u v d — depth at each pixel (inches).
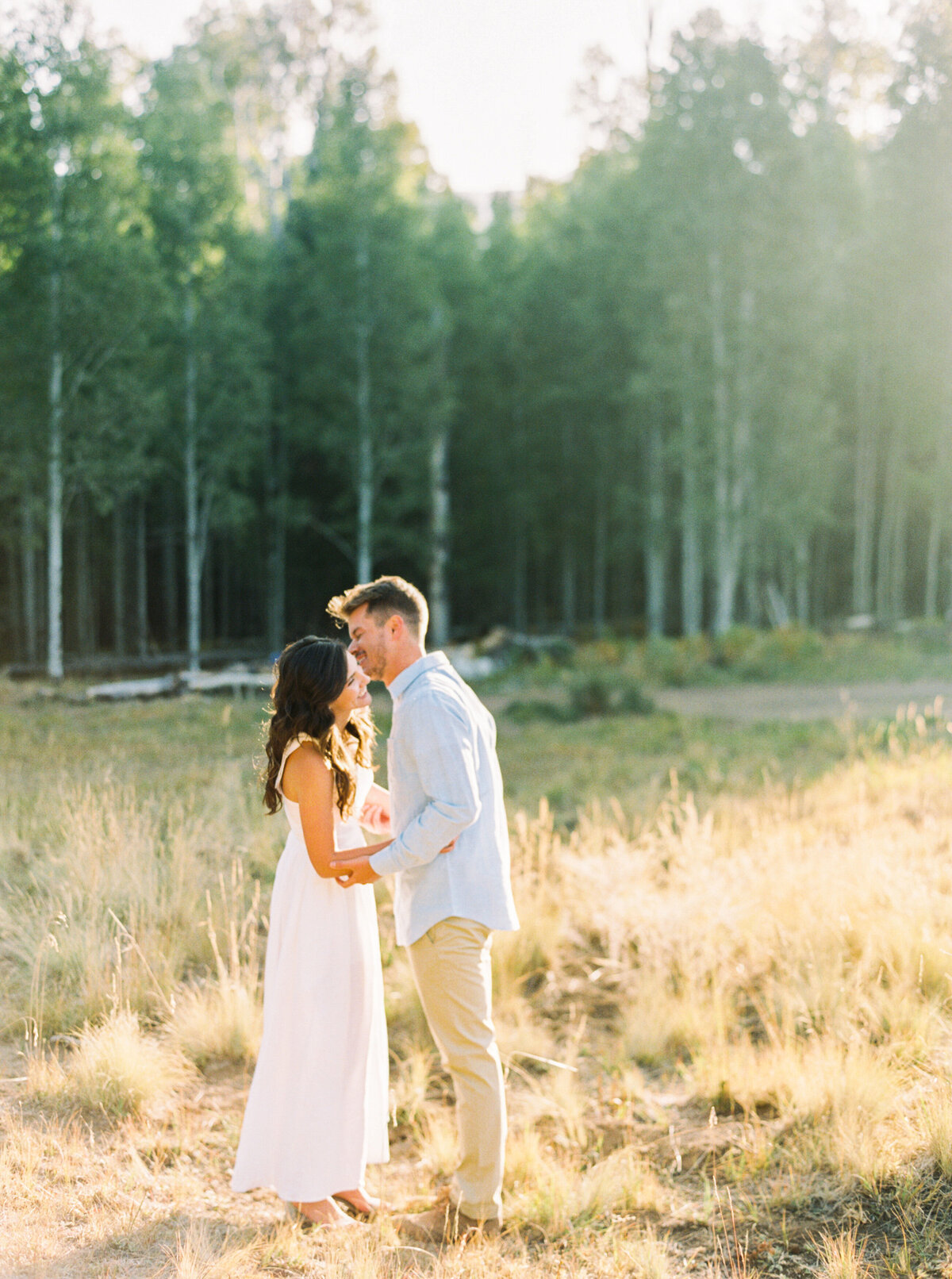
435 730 108.0
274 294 1208.8
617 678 649.0
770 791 314.8
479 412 1280.8
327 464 1248.8
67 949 168.9
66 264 815.1
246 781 289.9
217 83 1373.0
